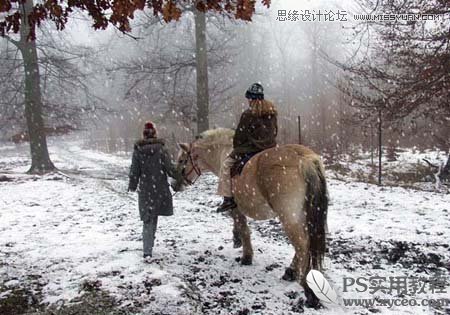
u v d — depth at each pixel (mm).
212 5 4586
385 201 9633
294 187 4648
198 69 16938
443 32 12320
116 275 5457
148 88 19016
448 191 11430
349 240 6922
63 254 6551
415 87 12609
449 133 17875
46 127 21141
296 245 4668
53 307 4703
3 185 14406
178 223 8477
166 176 6246
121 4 3998
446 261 5926
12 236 7887
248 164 5254
